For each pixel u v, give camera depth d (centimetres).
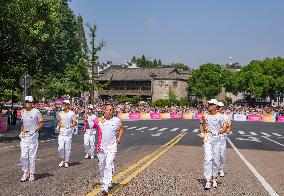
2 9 2762
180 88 11256
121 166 1334
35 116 1049
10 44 2986
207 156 980
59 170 1223
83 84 5606
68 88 5888
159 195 884
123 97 10106
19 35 2906
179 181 1068
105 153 906
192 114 7181
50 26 3384
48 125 3825
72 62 5562
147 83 10969
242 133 3753
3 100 4638
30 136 1042
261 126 5188
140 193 897
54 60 4681
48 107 6406
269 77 12588
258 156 1800
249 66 12888
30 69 3741
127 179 1075
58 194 866
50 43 4278
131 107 7469
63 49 5144
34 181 1026
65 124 1300
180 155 1733
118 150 1930
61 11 5222
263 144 2603
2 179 1050
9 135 2673
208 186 969
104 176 884
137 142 2472
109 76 11181
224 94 13238
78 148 1977
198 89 11606
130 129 4006
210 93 11681
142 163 1418
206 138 1005
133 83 11088
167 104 8625
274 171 1314
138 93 11012
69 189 923
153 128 4247
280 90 12675
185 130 3972
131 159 1543
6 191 891
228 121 1016
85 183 1001
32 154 1041
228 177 1164
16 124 4078
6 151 1772
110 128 910
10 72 3400
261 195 912
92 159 1524
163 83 10938
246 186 1023
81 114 5756
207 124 1009
